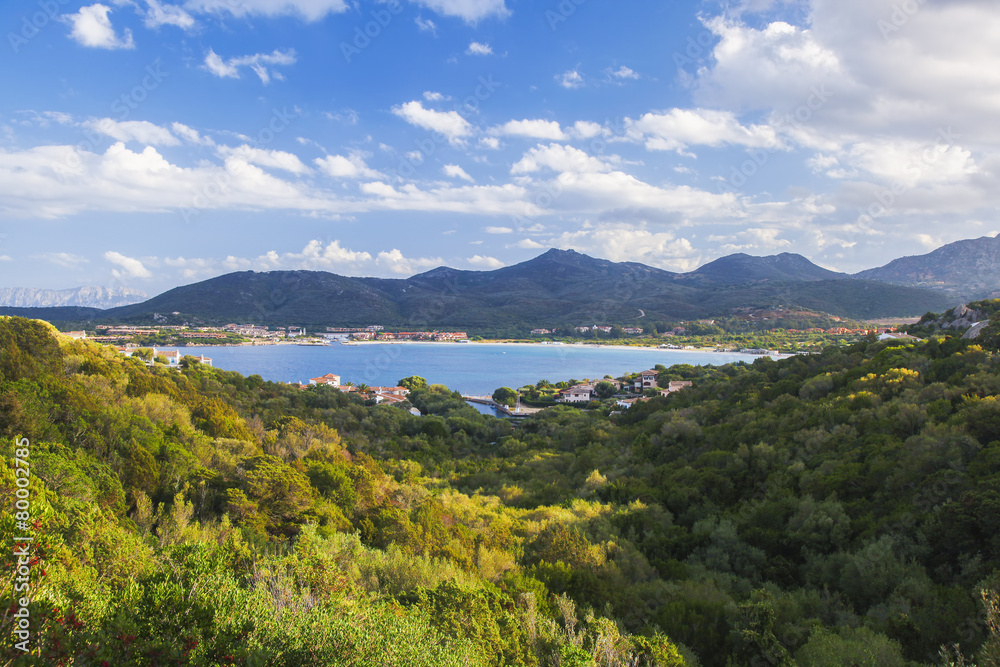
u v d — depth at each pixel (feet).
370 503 110.42
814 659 55.21
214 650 29.09
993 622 46.44
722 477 133.59
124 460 89.56
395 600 53.21
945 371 162.50
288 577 44.09
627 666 49.14
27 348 154.81
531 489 166.20
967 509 75.51
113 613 30.01
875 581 71.97
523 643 52.01
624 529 110.83
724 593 76.54
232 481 95.55
